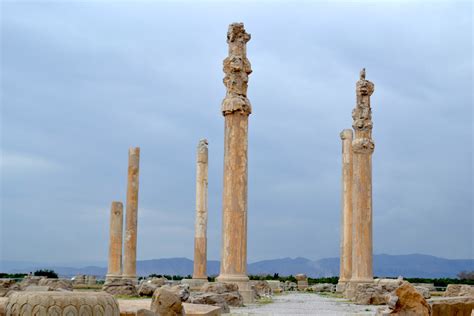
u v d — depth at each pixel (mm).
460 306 22109
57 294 13469
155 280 47125
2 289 39750
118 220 55438
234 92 34094
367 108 43906
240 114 33750
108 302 13805
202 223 55438
